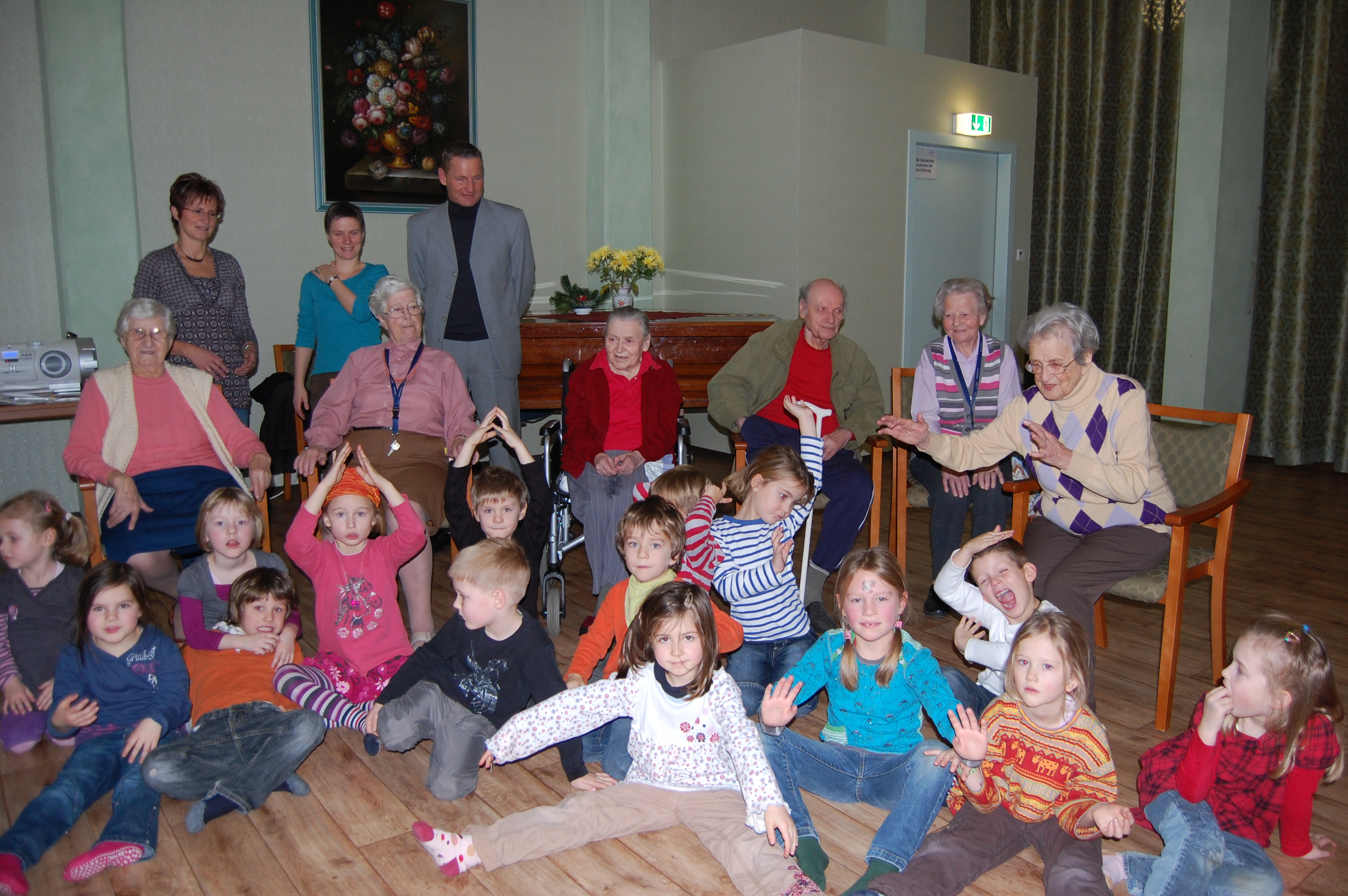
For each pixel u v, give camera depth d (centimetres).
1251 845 200
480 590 237
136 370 332
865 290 639
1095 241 719
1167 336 653
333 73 534
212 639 275
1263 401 666
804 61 577
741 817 212
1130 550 281
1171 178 677
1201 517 280
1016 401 310
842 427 388
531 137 623
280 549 443
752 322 474
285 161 528
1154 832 230
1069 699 208
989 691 272
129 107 473
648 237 671
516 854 211
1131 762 262
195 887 208
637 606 260
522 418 577
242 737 238
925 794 212
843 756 230
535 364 459
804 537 407
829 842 228
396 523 322
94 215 454
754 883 200
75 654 248
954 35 771
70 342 380
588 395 360
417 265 415
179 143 492
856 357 396
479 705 248
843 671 227
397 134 561
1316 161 621
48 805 222
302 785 246
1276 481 613
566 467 356
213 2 494
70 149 445
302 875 213
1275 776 204
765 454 276
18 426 449
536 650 246
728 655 274
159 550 319
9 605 272
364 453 320
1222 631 306
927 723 288
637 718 220
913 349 684
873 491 379
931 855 202
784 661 274
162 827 231
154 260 395
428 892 207
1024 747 209
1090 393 288
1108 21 689
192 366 393
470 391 424
